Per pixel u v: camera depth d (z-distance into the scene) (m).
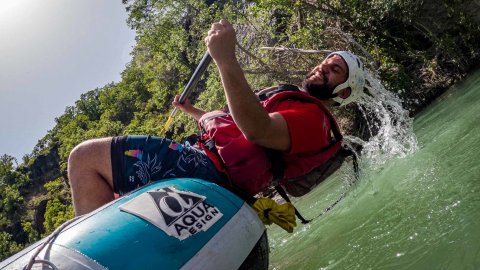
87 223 1.81
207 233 1.88
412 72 10.44
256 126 2.06
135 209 1.86
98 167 2.17
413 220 2.73
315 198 5.10
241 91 2.02
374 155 4.50
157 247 1.75
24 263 1.68
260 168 2.23
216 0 21.34
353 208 3.57
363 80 2.64
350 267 2.53
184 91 2.73
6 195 58.31
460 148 3.79
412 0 10.25
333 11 11.14
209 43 2.06
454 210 2.59
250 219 2.09
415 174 3.58
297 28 12.80
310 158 2.33
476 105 5.81
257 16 12.86
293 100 2.34
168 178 2.20
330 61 2.56
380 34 10.87
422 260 2.24
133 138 2.23
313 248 3.16
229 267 1.87
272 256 3.47
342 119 10.11
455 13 10.05
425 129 6.17
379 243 2.67
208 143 2.31
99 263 1.65
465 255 2.08
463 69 9.68
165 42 28.09
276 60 11.12
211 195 2.04
